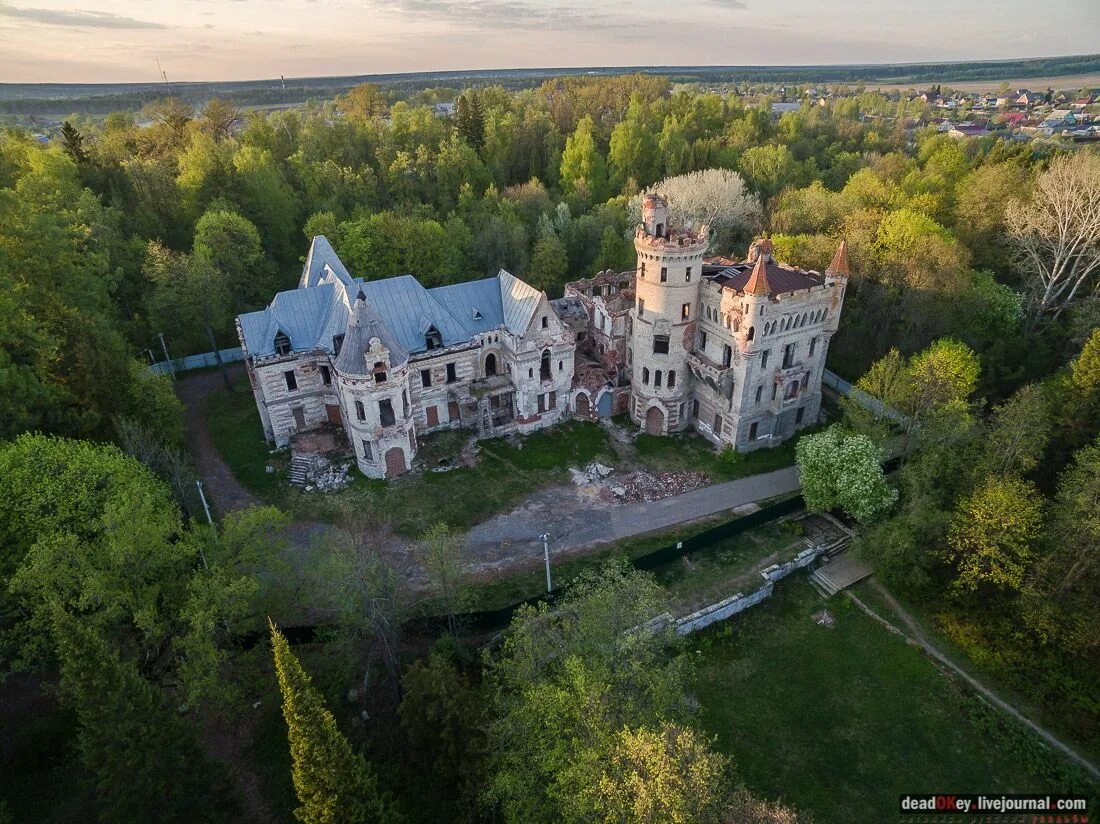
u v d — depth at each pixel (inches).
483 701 1588.3
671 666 1555.1
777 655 1994.3
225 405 3181.6
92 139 5511.8
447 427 2896.2
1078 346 2992.1
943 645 1995.6
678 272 2573.8
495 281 2940.5
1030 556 1959.9
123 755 1282.0
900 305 3270.2
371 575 1749.5
